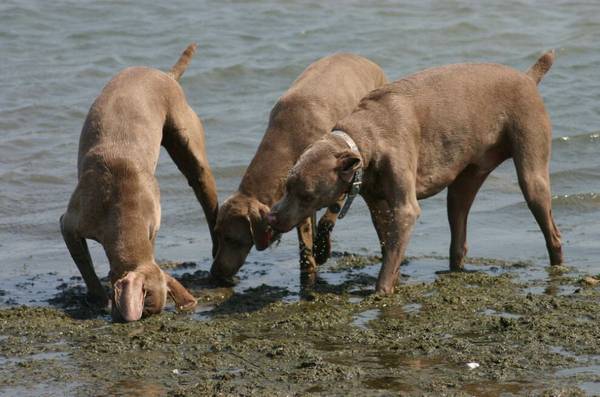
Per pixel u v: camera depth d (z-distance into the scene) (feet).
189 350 34.60
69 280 44.16
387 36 88.84
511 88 42.37
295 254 47.98
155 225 40.19
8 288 43.09
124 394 30.94
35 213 55.11
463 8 96.27
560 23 91.30
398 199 39.73
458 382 31.14
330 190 38.22
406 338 35.14
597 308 37.22
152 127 43.09
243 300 40.63
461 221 44.01
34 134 68.74
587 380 30.96
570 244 47.50
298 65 80.89
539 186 42.57
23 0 100.58
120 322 37.40
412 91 40.86
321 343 35.09
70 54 86.53
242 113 71.97
